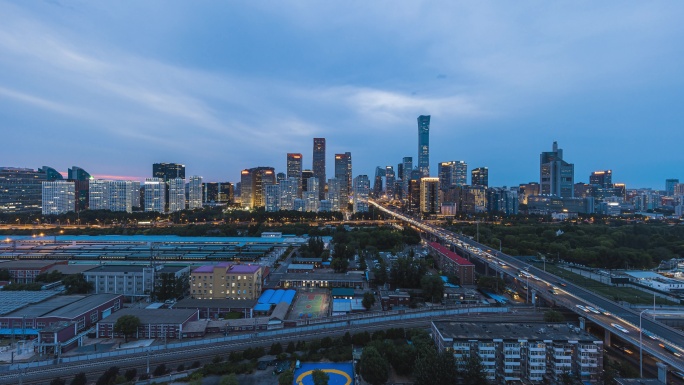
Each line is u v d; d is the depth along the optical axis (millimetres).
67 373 149375
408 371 151125
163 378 147125
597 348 144250
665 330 165875
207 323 191625
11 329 180250
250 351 162375
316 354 164750
